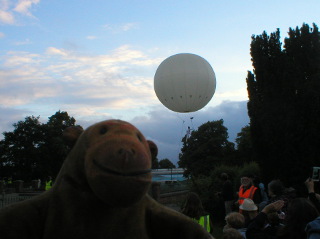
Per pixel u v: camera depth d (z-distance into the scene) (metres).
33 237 2.17
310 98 12.33
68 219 2.14
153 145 2.33
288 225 3.78
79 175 2.14
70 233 2.12
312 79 12.66
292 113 12.51
